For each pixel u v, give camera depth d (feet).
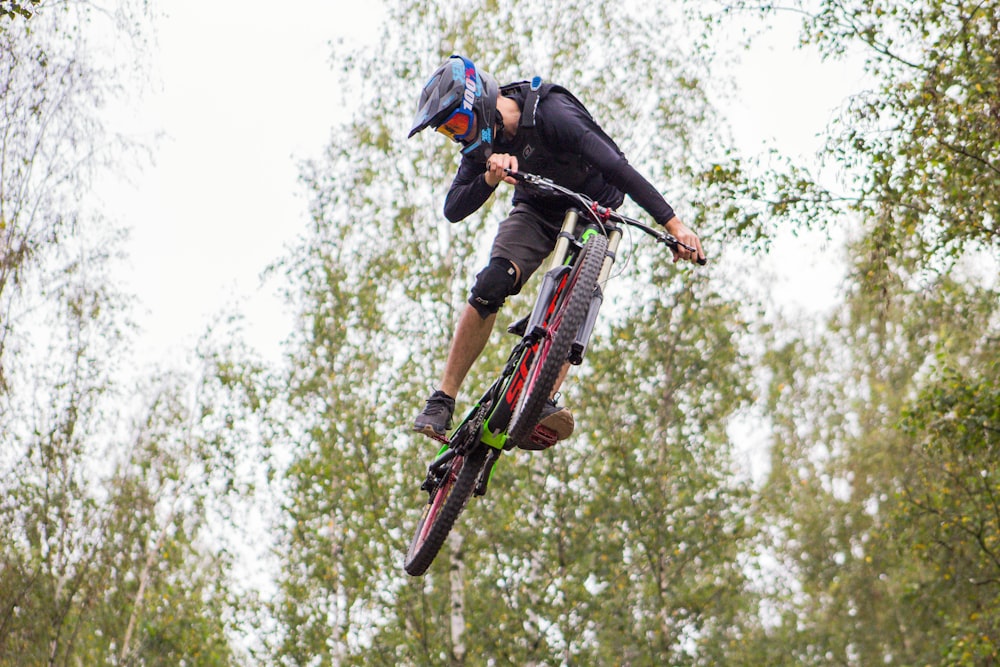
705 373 81.30
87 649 82.38
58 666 82.33
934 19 51.78
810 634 104.88
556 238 21.72
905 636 102.53
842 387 127.34
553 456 76.23
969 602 73.36
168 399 90.68
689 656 74.23
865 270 57.88
